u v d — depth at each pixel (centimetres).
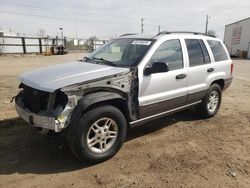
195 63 538
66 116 353
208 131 536
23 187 336
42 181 349
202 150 450
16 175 360
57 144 450
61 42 4000
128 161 405
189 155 430
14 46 3173
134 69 422
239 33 4428
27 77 410
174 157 422
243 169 393
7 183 342
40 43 3425
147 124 561
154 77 448
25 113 383
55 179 354
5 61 2088
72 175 364
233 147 466
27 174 363
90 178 358
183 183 353
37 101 373
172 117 613
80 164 392
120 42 515
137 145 460
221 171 385
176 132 525
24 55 2995
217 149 455
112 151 405
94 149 388
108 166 389
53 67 451
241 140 497
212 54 588
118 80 401
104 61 470
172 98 488
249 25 4078
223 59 627
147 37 492
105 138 396
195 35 562
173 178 364
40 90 365
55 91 352
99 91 387
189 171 382
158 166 393
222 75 610
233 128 557
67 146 405
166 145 465
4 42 3070
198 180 361
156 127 547
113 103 414
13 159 400
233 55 4531
